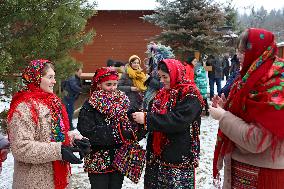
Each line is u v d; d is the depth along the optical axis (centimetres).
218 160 258
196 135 314
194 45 1455
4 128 543
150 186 321
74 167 581
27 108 267
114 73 348
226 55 1645
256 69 227
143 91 687
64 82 834
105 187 347
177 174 307
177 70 313
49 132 272
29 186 268
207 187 499
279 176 229
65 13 569
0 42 542
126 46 1856
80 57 1855
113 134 329
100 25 1845
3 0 512
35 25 552
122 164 340
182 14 1469
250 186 237
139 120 301
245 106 229
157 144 312
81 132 336
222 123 235
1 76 539
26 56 545
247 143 222
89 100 346
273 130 211
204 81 976
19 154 258
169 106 308
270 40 228
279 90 215
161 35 1508
